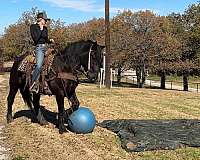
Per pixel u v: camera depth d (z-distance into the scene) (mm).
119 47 42188
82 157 8227
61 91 10180
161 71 43750
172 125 11008
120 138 9805
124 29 44844
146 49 42250
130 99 19672
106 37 25719
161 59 43312
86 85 29781
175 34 46750
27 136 10148
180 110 15898
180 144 9148
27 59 10789
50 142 9516
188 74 43438
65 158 8156
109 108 15750
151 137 9508
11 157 8266
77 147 9039
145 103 18062
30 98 11867
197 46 43719
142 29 45156
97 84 29609
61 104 10328
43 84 10273
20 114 13352
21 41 54688
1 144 9383
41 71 10250
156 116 13930
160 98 20906
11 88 11773
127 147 8828
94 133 10508
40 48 10359
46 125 11469
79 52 9961
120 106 16547
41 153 8539
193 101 19719
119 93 22828
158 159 8133
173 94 23750
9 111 12031
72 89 10297
